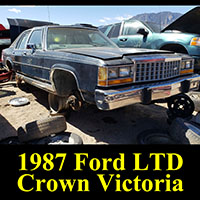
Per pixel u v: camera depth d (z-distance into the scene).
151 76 2.64
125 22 6.06
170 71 2.88
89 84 2.41
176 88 2.89
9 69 5.71
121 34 6.10
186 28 5.12
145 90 2.49
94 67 2.32
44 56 3.27
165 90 2.68
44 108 4.18
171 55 2.96
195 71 4.57
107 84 2.24
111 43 4.11
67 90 3.09
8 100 4.66
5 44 9.18
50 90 3.27
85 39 3.88
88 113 3.92
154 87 2.53
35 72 3.71
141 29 5.16
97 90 2.27
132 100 2.40
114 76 2.29
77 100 2.77
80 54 2.64
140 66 2.48
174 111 3.56
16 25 9.18
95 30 4.19
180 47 4.93
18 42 4.87
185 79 3.04
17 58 4.56
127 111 4.08
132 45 5.71
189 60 3.21
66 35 3.71
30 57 3.79
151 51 2.88
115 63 2.29
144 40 5.38
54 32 3.61
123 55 2.52
